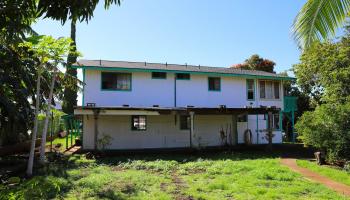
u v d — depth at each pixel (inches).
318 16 209.9
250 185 374.6
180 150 802.2
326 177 435.5
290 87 1268.5
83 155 691.4
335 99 674.2
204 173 476.1
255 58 1566.2
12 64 494.6
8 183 214.5
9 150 730.2
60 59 537.0
